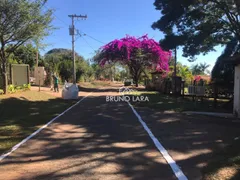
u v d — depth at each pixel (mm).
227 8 16906
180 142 7168
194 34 18359
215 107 14750
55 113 12633
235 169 4918
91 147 6746
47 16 17703
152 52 37125
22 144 7035
